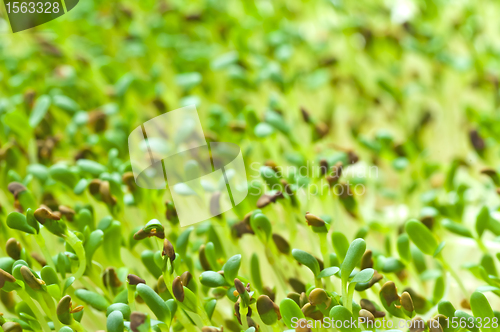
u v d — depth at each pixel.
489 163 0.28
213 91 0.32
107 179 0.26
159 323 0.24
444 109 0.31
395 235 0.27
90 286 0.25
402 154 0.28
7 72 0.33
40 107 0.28
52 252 0.26
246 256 0.27
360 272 0.24
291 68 0.35
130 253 0.26
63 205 0.26
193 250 0.26
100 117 0.29
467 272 0.27
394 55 0.35
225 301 0.26
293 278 0.25
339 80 0.33
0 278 0.24
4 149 0.27
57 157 0.28
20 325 0.24
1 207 0.26
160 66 0.34
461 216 0.26
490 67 0.33
